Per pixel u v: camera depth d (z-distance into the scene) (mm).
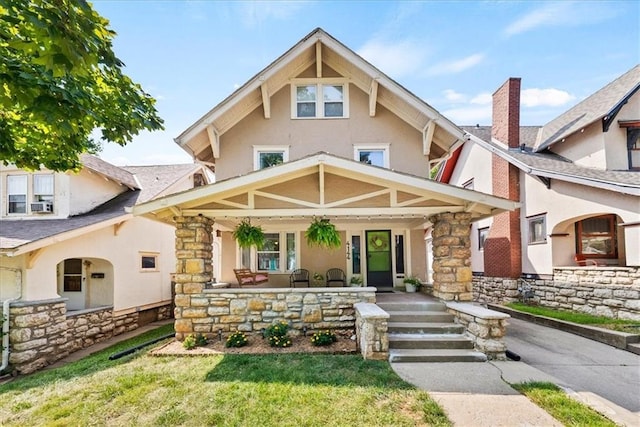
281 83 10047
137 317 11922
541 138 13367
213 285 8672
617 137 10016
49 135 4215
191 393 4469
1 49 3260
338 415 3852
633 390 4605
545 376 5043
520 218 12203
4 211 10547
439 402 4145
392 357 5684
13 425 3826
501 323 5934
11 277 8188
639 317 7918
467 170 15812
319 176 7348
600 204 9047
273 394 4379
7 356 7566
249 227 7891
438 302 7559
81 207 11117
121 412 4031
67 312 9445
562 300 10172
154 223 12930
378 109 10062
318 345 6539
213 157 10484
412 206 7398
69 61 2773
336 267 11008
